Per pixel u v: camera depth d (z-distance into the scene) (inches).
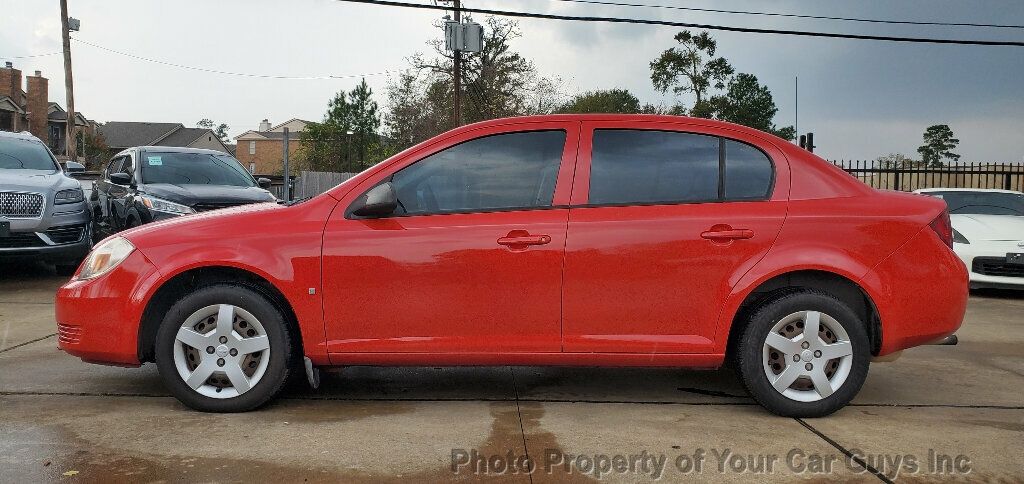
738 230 168.1
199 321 171.6
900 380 210.4
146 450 146.6
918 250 170.4
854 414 176.1
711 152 175.2
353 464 140.5
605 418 171.3
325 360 172.6
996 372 220.7
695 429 163.8
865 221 169.8
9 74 2000.5
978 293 403.9
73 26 1218.0
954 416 175.6
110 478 131.8
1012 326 300.2
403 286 169.9
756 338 168.7
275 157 3592.5
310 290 170.1
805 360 168.7
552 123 177.0
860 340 168.4
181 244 172.6
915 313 169.6
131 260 172.6
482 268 169.0
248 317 170.6
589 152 174.7
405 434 158.4
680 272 168.2
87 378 202.1
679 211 170.4
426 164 176.1
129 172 433.7
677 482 134.3
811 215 169.9
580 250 168.6
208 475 133.9
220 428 160.9
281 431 159.3
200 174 439.8
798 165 174.7
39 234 367.9
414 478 134.0
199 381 170.7
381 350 171.2
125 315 171.3
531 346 170.6
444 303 169.9
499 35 1683.1
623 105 2359.7
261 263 169.8
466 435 158.2
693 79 2261.3
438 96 1727.4
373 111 2495.1
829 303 167.2
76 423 163.2
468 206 173.2
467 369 219.0
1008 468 142.6
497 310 169.9
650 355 169.9
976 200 432.1
